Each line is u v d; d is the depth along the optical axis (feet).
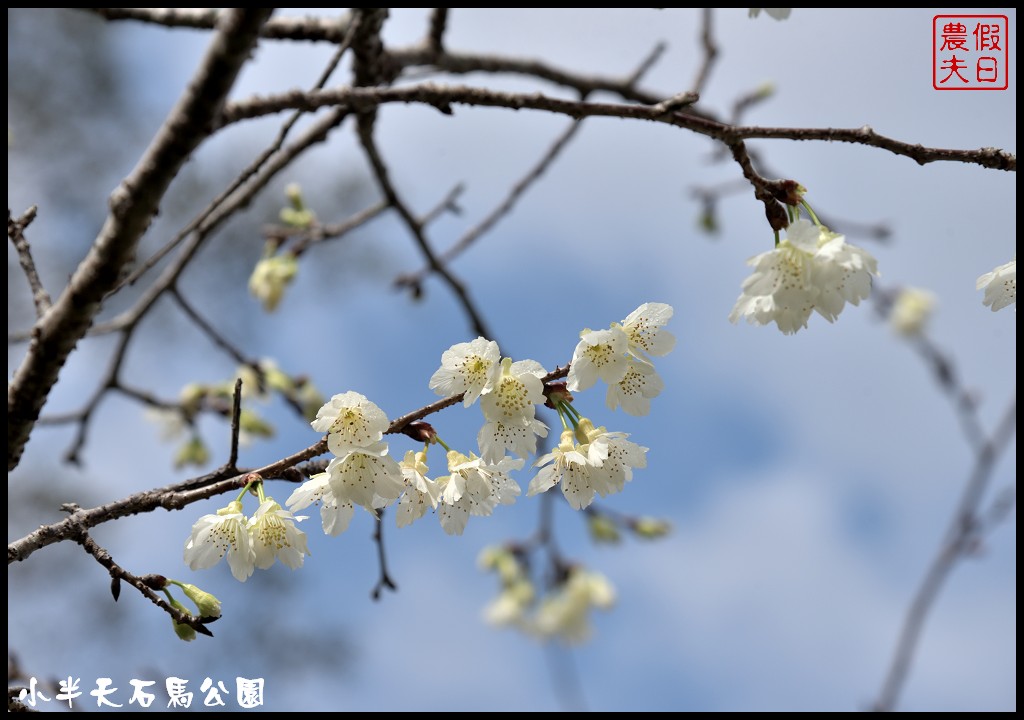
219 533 3.40
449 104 3.60
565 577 6.17
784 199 3.49
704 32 4.68
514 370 3.39
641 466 3.45
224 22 3.37
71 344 3.54
